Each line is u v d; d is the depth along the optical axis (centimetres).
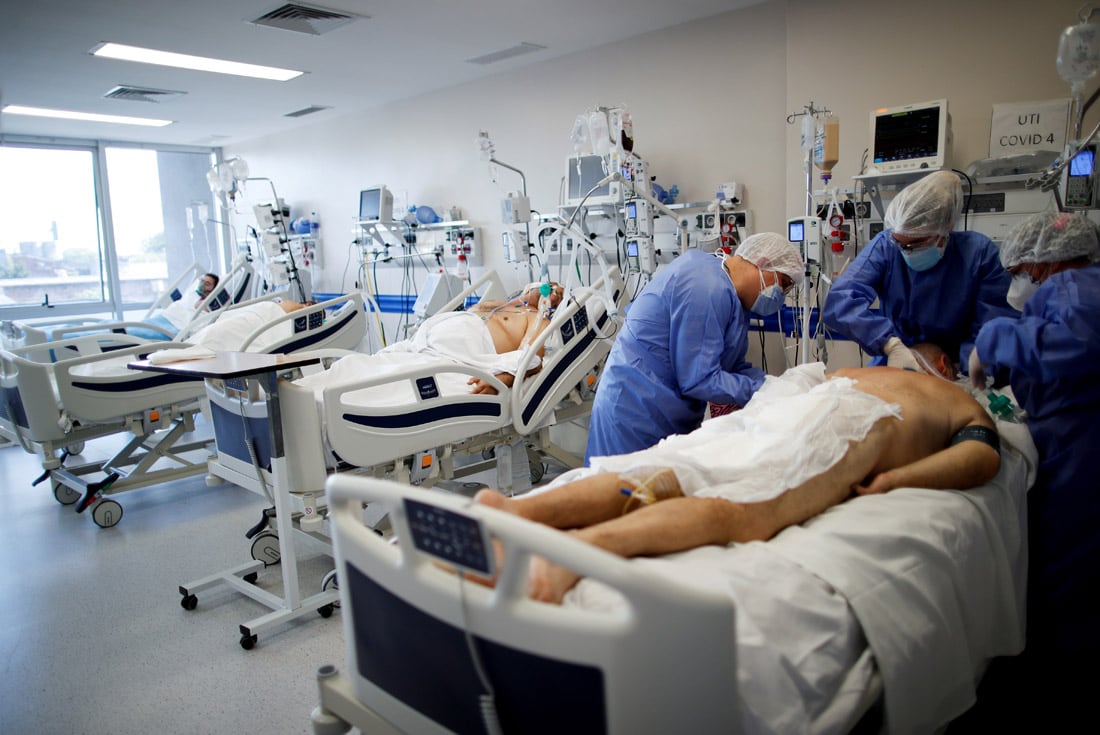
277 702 194
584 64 397
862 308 218
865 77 294
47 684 204
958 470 155
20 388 324
